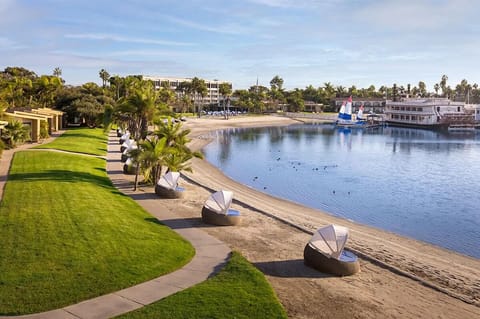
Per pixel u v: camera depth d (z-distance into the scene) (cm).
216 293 1338
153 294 1319
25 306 1196
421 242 2481
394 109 14450
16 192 2384
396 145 8612
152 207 2517
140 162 3048
